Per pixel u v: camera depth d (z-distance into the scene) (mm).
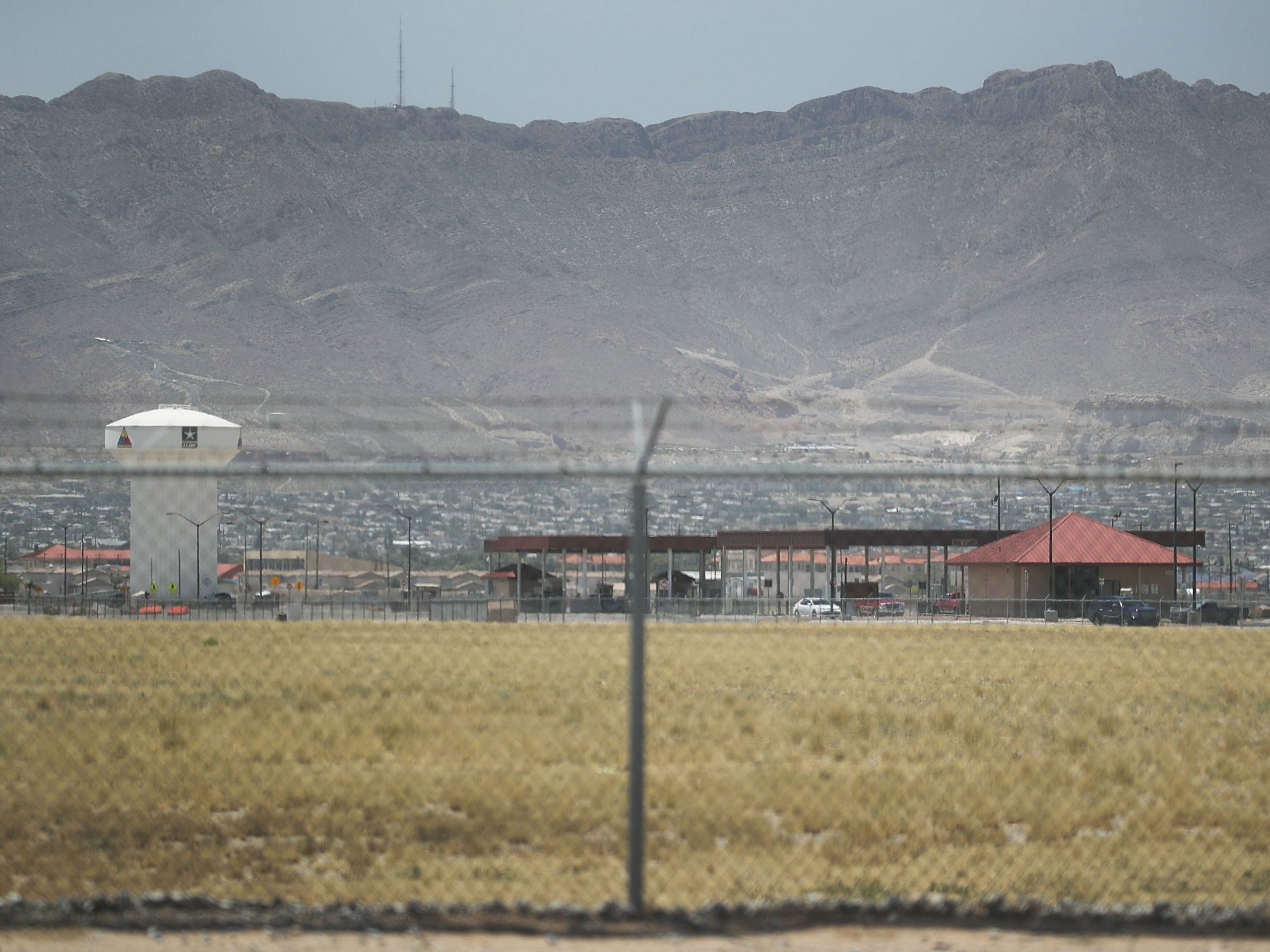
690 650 153750
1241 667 138375
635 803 42594
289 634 183750
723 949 39844
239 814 60844
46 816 57531
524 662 131125
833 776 69250
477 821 58062
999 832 57844
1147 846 56125
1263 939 41562
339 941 40125
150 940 40125
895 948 40062
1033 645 178000
